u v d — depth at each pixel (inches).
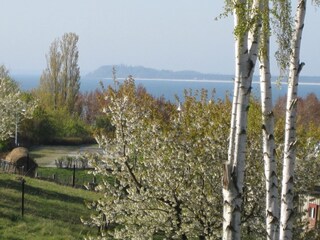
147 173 829.2
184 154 820.6
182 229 805.9
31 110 1865.2
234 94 438.0
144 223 828.0
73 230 1178.6
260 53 505.7
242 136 433.7
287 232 561.9
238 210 431.2
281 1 470.6
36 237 1089.4
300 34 555.2
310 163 910.4
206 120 844.6
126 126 861.2
